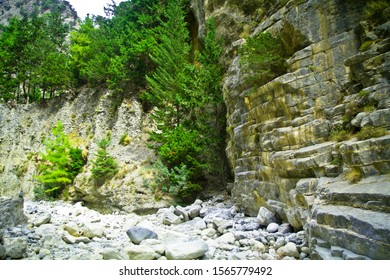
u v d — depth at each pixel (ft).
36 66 130.62
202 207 57.93
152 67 95.14
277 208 35.68
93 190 84.43
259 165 42.32
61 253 26.91
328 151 29.53
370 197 20.88
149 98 82.33
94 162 84.99
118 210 77.20
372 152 24.13
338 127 31.48
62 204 75.97
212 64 68.08
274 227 33.76
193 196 70.54
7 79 131.23
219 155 68.80
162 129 76.69
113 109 104.22
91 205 86.02
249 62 42.42
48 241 30.78
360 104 30.17
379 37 31.27
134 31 100.78
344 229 20.45
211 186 71.61
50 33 158.40
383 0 32.14
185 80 71.10
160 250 25.94
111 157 86.33
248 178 45.78
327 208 23.72
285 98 36.99
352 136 29.04
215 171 70.95
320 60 35.60
